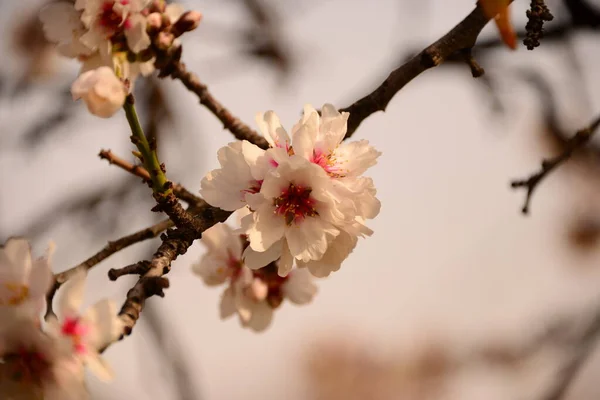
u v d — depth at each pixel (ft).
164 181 1.98
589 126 2.42
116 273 1.95
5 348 1.85
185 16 2.11
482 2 1.99
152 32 2.09
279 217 1.99
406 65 2.18
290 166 1.98
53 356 1.85
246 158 2.00
